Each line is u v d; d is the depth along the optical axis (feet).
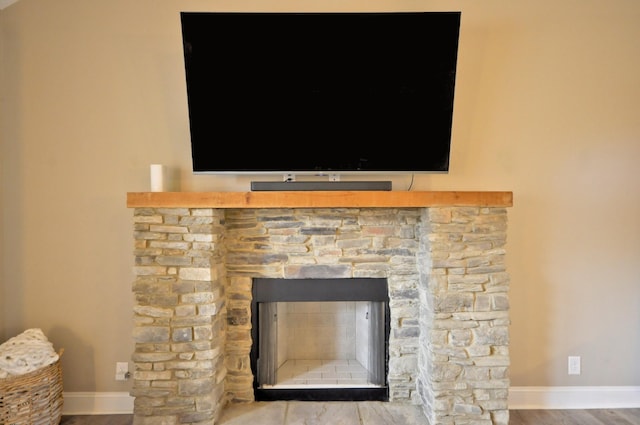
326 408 8.17
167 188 8.16
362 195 7.39
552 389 8.53
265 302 8.45
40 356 7.24
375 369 8.56
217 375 7.75
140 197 7.35
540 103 8.39
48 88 8.27
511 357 8.54
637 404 8.50
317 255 8.32
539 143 8.39
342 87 7.58
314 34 7.45
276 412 8.02
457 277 7.46
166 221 7.41
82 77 8.29
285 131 7.70
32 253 8.34
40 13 8.23
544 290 8.50
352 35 7.45
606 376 8.53
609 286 8.49
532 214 8.44
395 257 8.36
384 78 7.55
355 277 8.37
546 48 8.36
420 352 8.28
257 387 8.48
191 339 7.42
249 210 8.35
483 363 7.43
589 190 8.43
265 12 7.79
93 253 8.39
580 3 8.34
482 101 8.38
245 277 8.38
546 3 8.33
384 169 7.77
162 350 7.40
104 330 8.42
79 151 8.33
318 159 7.76
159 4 8.30
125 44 8.29
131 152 8.36
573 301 8.50
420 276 8.23
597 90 8.38
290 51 7.49
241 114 7.65
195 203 7.33
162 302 7.39
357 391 8.48
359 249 8.33
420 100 7.62
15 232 8.33
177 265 7.41
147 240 7.43
